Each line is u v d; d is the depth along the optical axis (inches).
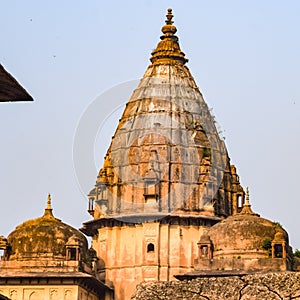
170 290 3196.4
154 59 7578.7
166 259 6875.0
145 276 6835.6
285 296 3127.5
